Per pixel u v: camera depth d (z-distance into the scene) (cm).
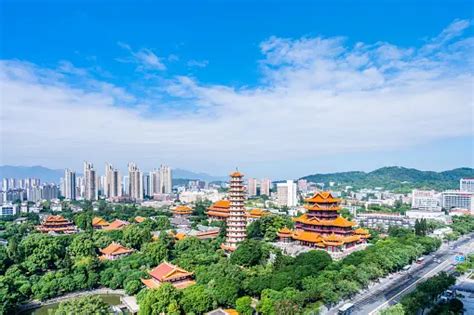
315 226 19000
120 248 17038
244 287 11738
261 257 15450
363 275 12744
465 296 13288
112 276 13888
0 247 15175
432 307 11512
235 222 18038
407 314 9931
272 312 10212
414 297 10631
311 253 14062
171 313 10038
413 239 19325
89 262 14225
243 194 18300
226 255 17012
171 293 10494
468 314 11431
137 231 18462
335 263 13838
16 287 12312
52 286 12812
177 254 16138
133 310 11569
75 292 13375
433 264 17588
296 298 10662
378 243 17362
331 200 19000
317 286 11606
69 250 16162
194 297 10681
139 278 13275
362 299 12406
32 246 14950
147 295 10662
